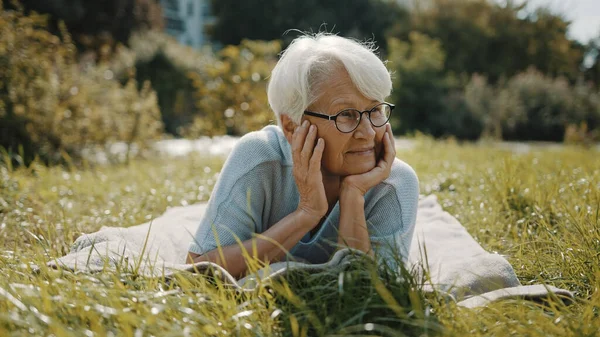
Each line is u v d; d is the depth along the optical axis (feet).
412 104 79.61
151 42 72.64
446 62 111.24
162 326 5.55
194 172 21.52
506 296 6.75
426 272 6.93
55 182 16.83
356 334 5.98
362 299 6.32
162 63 69.82
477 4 118.11
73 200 14.78
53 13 92.27
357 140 7.50
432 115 79.20
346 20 126.52
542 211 11.37
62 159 27.96
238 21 129.08
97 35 96.07
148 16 107.45
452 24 114.62
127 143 33.01
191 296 6.30
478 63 116.26
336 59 7.31
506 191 13.05
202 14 167.22
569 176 15.29
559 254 8.64
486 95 81.66
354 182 7.70
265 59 38.68
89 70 34.63
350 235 7.61
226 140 39.75
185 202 14.46
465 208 13.17
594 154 30.50
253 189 7.98
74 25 96.78
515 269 8.81
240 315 5.88
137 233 9.76
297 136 7.57
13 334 5.23
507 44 118.42
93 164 28.58
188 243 9.96
